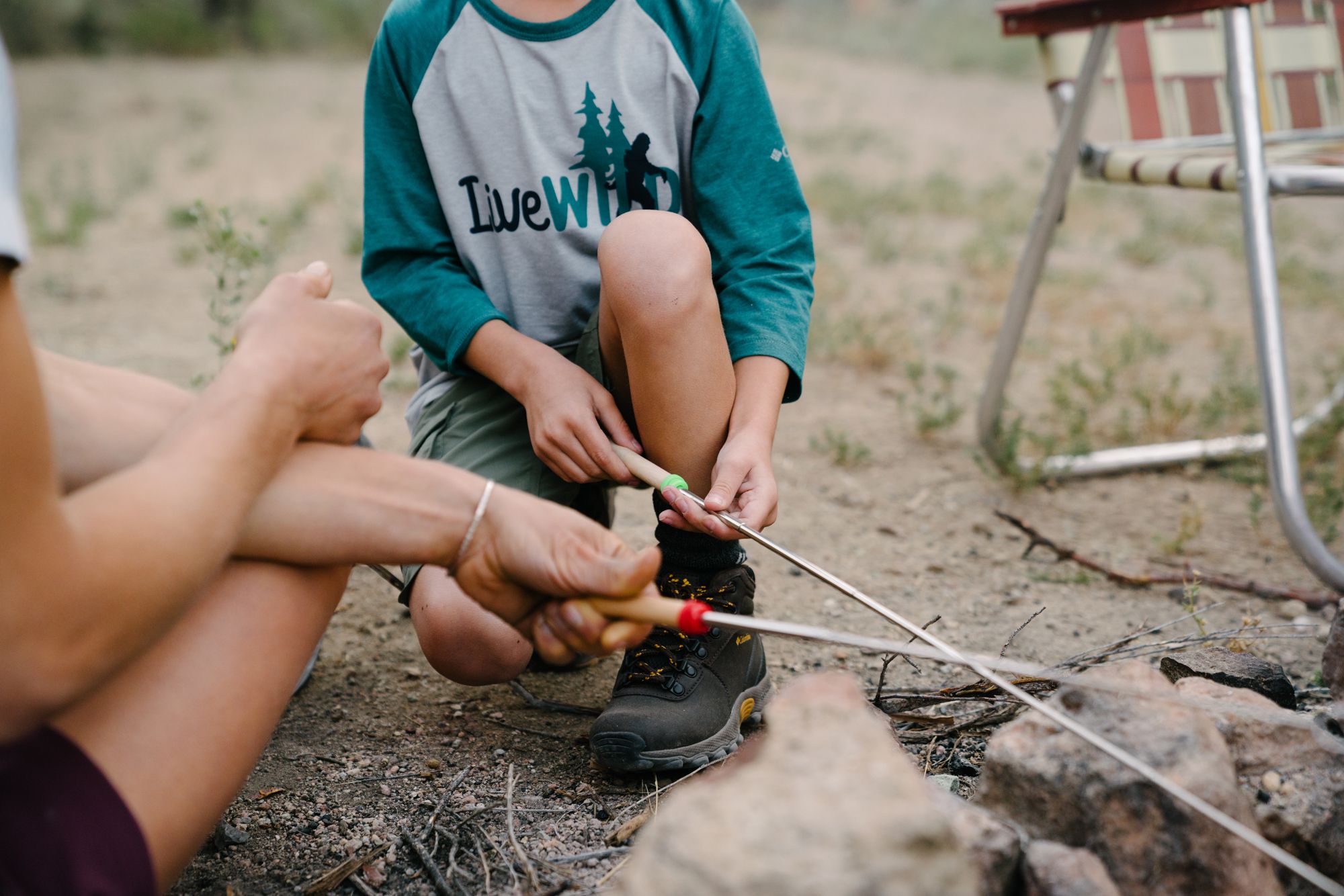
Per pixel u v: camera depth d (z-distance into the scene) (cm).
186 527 79
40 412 71
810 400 303
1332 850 104
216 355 317
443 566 99
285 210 514
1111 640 177
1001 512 204
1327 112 262
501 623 140
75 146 714
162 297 382
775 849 72
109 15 1262
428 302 153
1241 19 188
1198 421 283
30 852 79
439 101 154
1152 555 212
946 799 98
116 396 101
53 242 459
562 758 142
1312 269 436
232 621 93
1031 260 232
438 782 136
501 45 152
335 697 159
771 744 81
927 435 273
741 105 154
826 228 518
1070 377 303
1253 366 330
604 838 123
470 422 156
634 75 152
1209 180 200
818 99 972
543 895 112
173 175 619
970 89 1077
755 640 147
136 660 89
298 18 1293
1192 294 417
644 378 132
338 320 98
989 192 579
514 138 153
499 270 158
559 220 153
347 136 749
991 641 177
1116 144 239
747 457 128
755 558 209
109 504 77
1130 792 96
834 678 87
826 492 241
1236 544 217
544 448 138
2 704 73
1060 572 204
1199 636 156
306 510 94
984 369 329
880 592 196
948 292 412
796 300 146
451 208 156
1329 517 219
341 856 122
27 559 70
